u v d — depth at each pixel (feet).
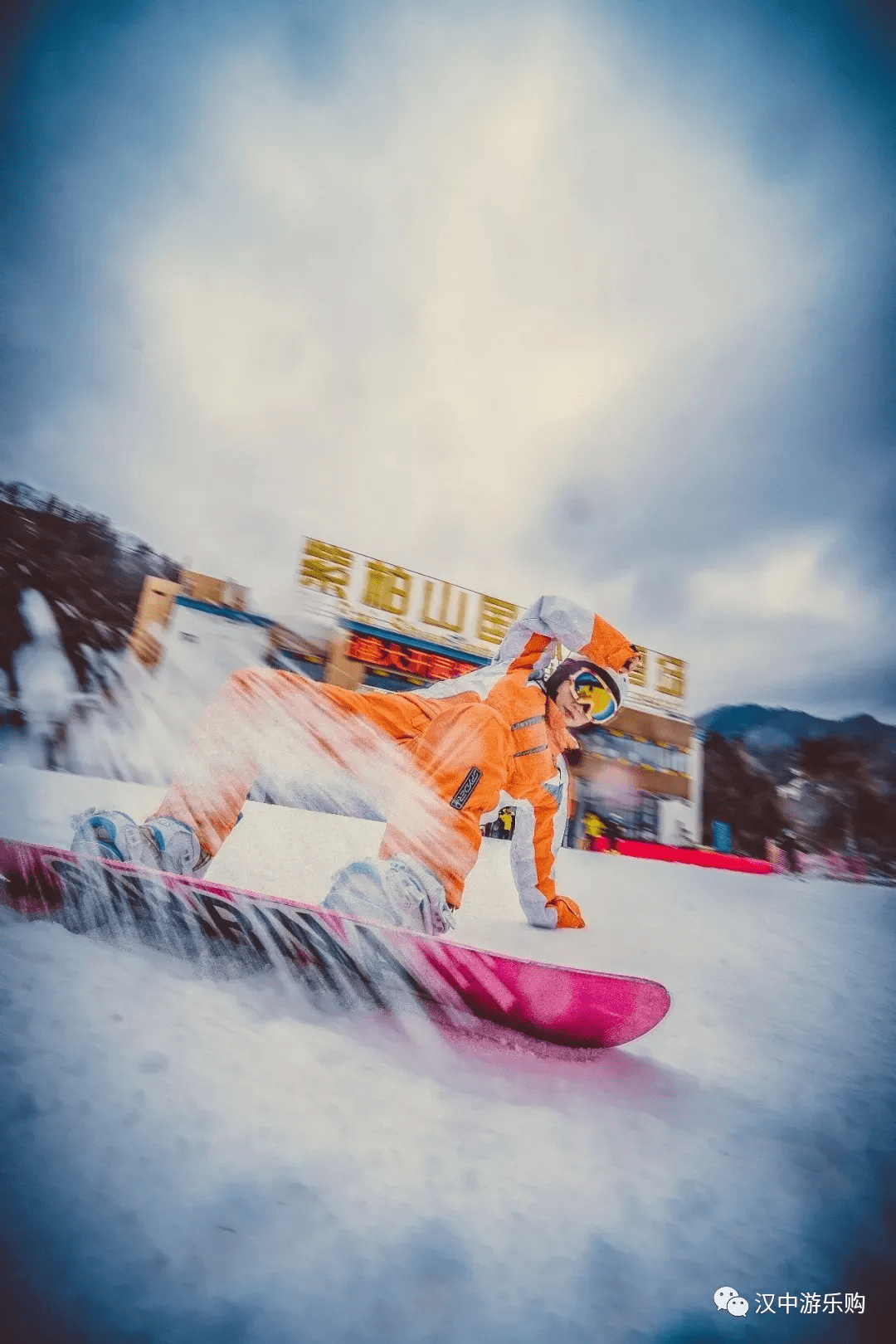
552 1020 6.65
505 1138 5.57
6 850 7.78
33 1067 5.47
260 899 7.25
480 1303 4.26
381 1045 6.46
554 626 10.30
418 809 8.66
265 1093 5.59
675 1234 5.00
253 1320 3.95
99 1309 3.88
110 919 7.45
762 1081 7.06
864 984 9.69
